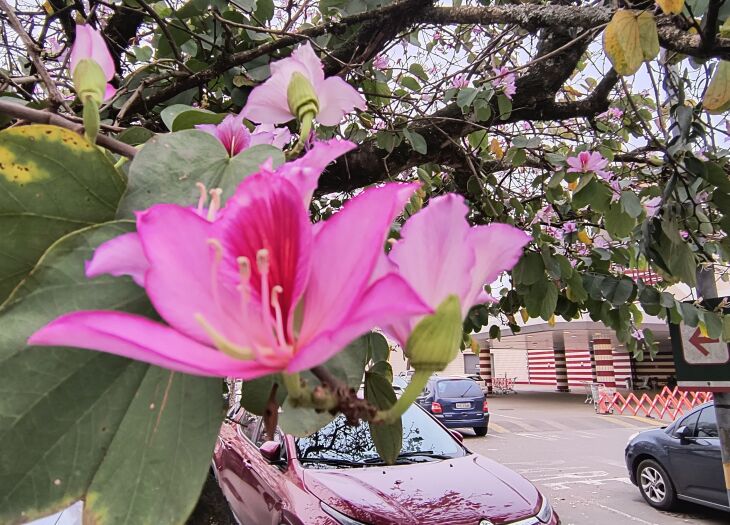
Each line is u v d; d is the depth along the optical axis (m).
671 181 1.89
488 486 3.78
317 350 0.38
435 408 12.19
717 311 2.90
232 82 2.05
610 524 6.11
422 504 3.50
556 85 2.71
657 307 2.90
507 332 17.70
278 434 4.31
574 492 7.46
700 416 6.33
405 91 2.88
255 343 0.44
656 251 1.95
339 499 3.48
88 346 0.39
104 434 0.56
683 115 1.81
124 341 0.38
